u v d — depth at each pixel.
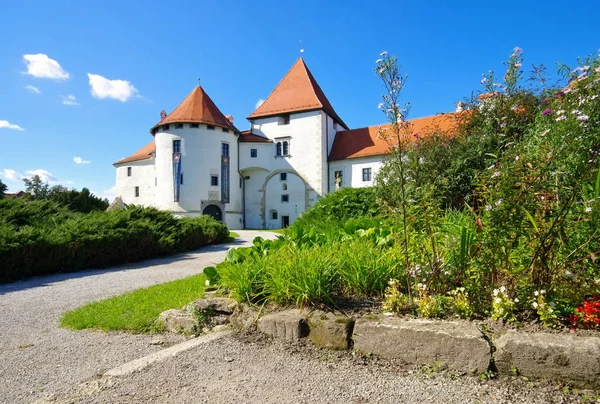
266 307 3.73
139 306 4.87
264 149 39.31
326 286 3.54
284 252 4.14
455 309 3.04
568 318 2.73
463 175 7.97
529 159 2.85
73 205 31.00
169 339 3.83
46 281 7.70
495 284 3.02
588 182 2.74
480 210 3.25
